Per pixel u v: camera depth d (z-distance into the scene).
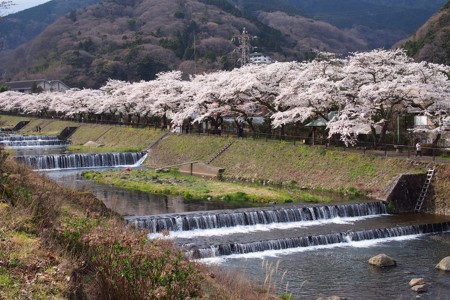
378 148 44.50
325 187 41.34
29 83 146.12
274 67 53.25
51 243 12.70
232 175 49.28
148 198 38.69
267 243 26.16
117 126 82.12
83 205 22.77
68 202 21.45
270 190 40.75
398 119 47.50
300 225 30.80
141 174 50.09
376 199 36.53
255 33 175.00
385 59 43.22
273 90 52.41
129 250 11.62
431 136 46.34
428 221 31.50
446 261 23.23
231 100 57.56
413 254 25.55
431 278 21.83
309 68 48.22
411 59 45.66
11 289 9.69
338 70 46.84
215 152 55.22
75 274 11.22
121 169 56.00
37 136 86.44
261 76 53.03
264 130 62.31
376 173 39.38
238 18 191.50
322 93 43.62
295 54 161.38
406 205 35.69
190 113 62.81
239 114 60.06
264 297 15.98
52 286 10.10
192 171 52.59
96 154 60.09
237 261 24.05
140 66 141.12
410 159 38.44
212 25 179.62
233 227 30.08
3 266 10.55
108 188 43.47
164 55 151.25
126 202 36.88
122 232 13.70
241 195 38.62
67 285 10.27
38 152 67.81
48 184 23.36
